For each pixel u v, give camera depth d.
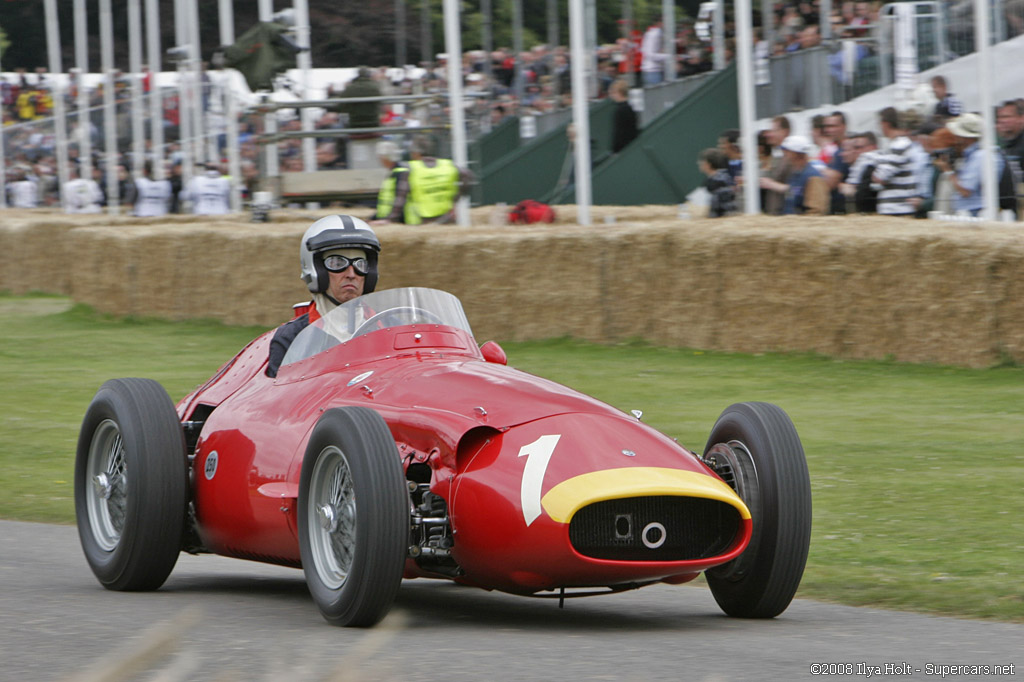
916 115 59.69
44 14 191.50
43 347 62.12
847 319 50.81
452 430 17.73
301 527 17.94
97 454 21.75
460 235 59.41
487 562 17.12
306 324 22.48
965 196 54.50
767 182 60.72
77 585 21.17
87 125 124.62
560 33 178.75
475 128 98.31
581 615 19.27
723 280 53.59
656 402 44.00
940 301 48.53
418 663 14.73
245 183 107.94
